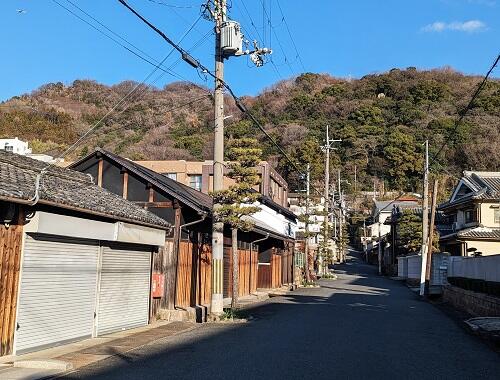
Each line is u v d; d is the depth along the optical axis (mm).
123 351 9547
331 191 61594
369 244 83688
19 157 11555
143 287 13977
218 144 15570
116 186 16750
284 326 13539
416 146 71812
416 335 12773
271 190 38719
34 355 8938
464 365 8953
